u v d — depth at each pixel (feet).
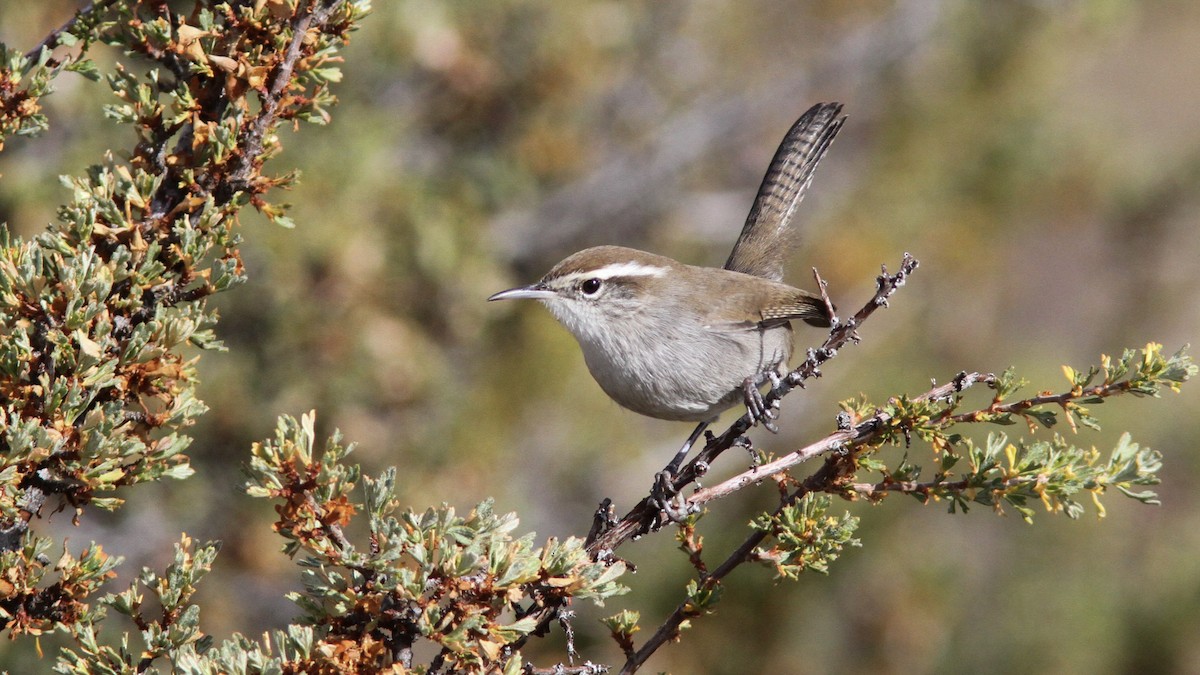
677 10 52.44
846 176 54.19
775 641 41.29
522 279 50.21
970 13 52.60
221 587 39.50
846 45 54.29
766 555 18.95
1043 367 48.52
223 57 17.90
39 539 16.38
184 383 17.97
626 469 46.19
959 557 45.91
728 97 54.29
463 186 45.42
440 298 42.63
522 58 46.37
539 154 47.60
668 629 18.83
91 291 16.63
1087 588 45.44
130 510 39.50
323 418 40.34
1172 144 59.52
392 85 44.47
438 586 16.20
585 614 39.60
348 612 16.34
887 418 18.97
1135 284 58.49
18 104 18.37
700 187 55.62
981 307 52.60
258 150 18.34
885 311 50.52
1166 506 48.32
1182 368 18.12
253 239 37.91
